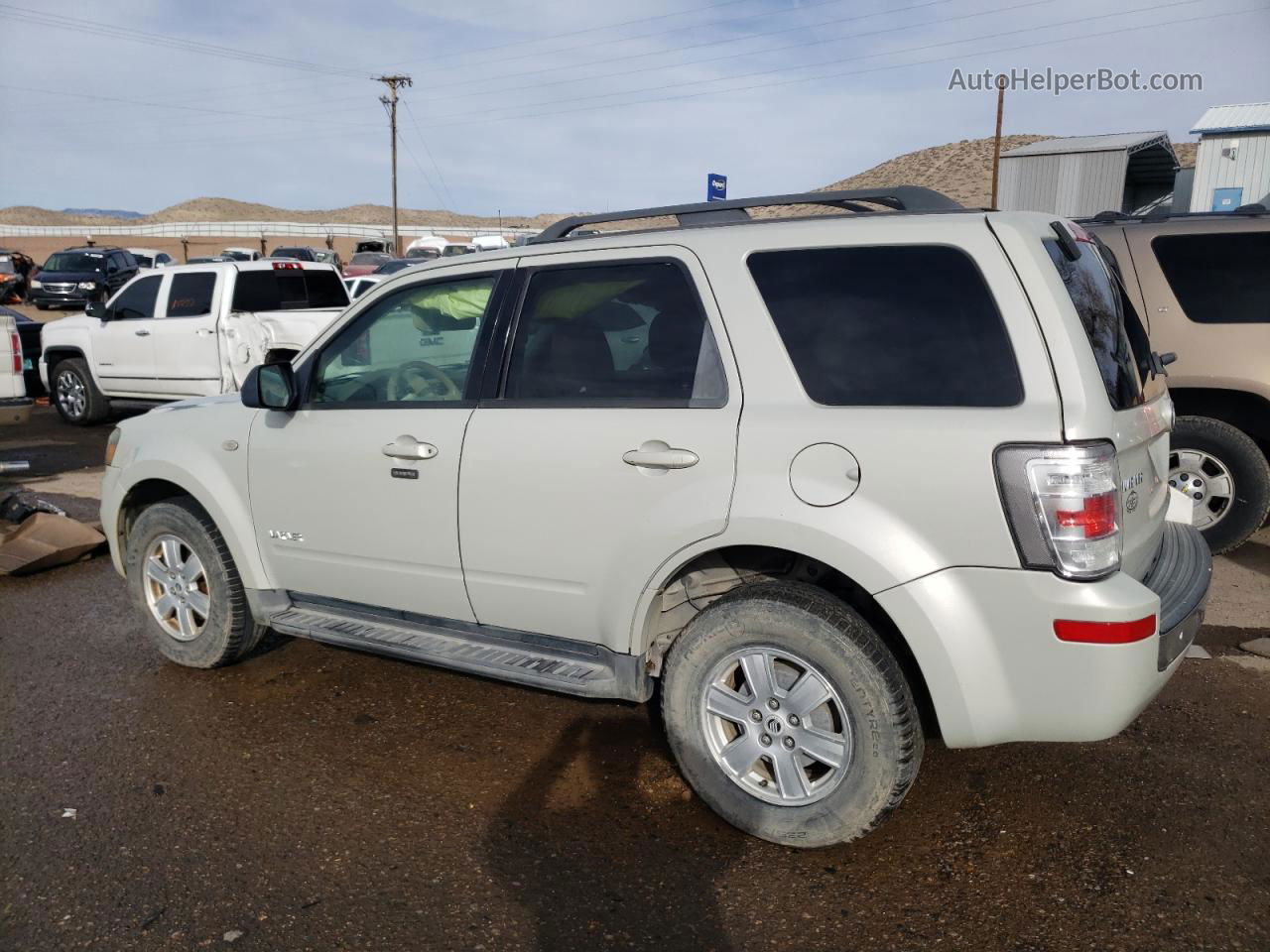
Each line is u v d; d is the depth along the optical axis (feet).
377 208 479.82
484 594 12.19
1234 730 13.12
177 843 10.68
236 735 13.28
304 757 12.67
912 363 9.70
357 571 13.34
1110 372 9.73
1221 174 82.94
